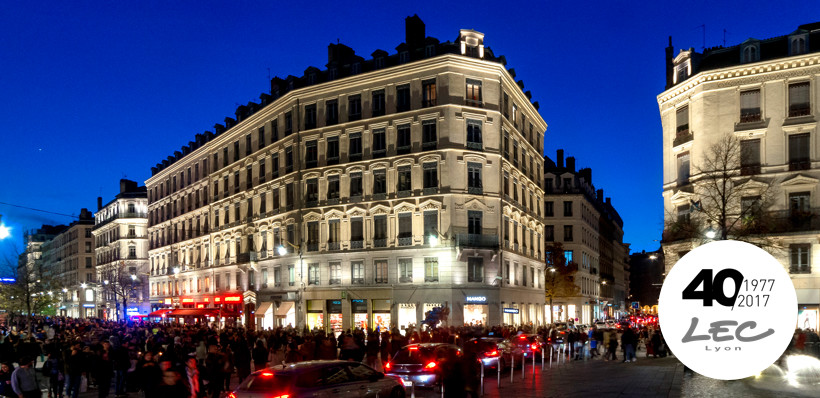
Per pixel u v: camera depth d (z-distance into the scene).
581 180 85.31
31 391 15.09
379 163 48.59
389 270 47.47
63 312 132.25
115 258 103.81
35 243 170.88
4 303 93.12
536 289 58.19
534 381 22.97
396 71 48.28
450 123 46.16
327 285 50.44
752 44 41.78
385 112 48.88
